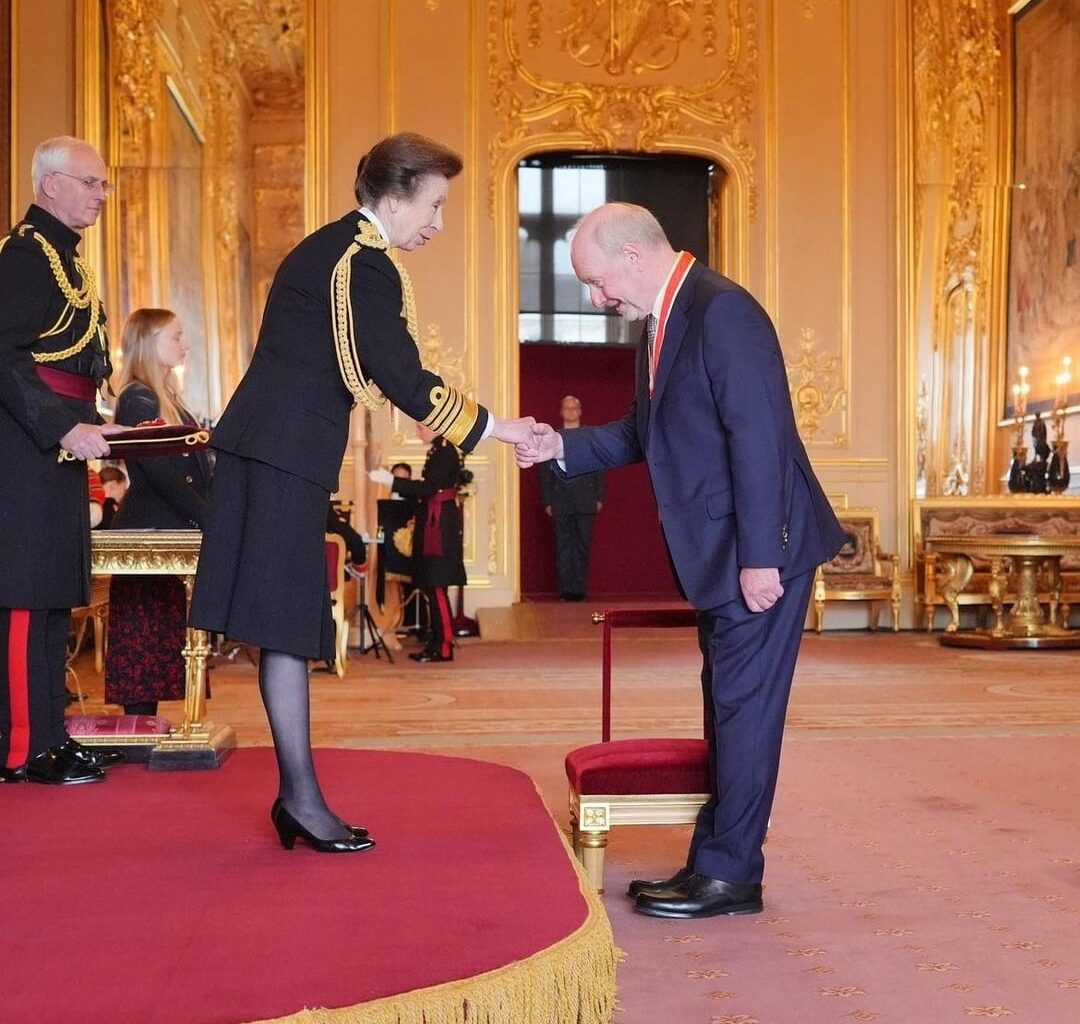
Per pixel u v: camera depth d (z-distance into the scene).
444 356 12.31
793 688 8.09
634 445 3.57
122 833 3.38
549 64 12.49
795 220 12.73
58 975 2.20
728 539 3.17
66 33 11.64
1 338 3.93
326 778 4.21
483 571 12.26
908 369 12.64
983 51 12.73
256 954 2.32
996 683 8.34
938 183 12.76
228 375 11.86
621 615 3.74
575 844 3.42
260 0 11.99
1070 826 4.23
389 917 2.56
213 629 3.10
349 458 11.80
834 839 4.05
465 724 6.54
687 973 2.77
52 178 4.10
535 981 2.21
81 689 7.48
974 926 3.13
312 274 3.17
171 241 11.79
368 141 12.23
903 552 12.61
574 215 13.20
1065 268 12.07
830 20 12.78
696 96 12.65
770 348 3.14
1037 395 12.57
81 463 4.22
